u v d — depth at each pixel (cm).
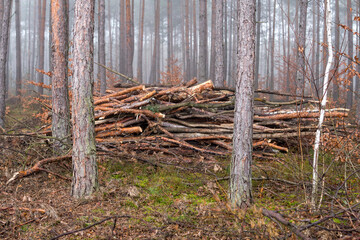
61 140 766
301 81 1255
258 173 695
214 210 475
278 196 581
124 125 869
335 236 407
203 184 650
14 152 790
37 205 522
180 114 966
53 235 429
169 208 527
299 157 780
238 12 509
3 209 489
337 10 2873
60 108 810
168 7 3888
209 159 801
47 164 723
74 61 565
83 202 543
